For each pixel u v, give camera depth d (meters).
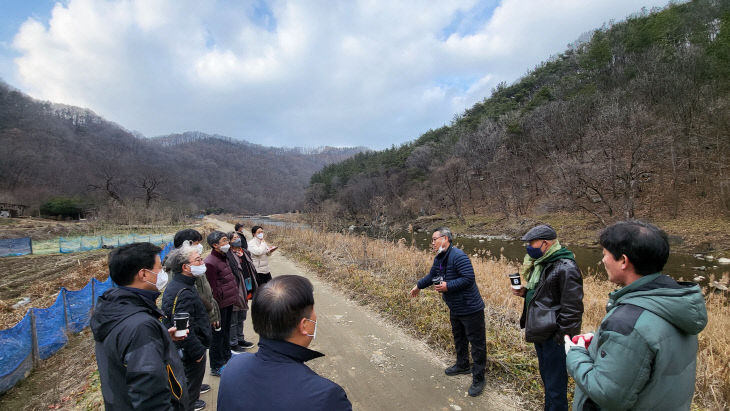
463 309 3.57
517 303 6.44
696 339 1.46
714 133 25.58
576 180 29.48
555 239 2.80
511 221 34.72
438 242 3.76
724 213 22.58
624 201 27.09
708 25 37.12
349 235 15.97
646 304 1.42
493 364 4.00
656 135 26.22
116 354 1.79
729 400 3.24
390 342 4.98
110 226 36.00
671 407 1.37
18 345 5.00
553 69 67.38
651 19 43.12
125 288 2.01
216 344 4.05
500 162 41.97
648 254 1.50
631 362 1.36
